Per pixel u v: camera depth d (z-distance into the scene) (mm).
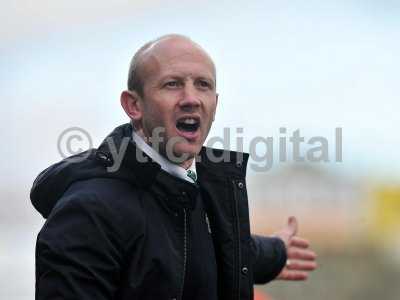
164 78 8031
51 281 7492
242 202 8859
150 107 8125
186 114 8047
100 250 7598
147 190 8039
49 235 7629
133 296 7719
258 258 10641
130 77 8344
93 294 7535
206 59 8180
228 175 8836
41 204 8508
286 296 23469
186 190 8086
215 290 8367
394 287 25719
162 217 8047
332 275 25531
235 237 8688
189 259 8125
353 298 25344
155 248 7816
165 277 7824
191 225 8266
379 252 27203
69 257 7508
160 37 8289
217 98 8445
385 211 28906
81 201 7695
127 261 7789
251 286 8789
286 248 11172
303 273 11305
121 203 7805
